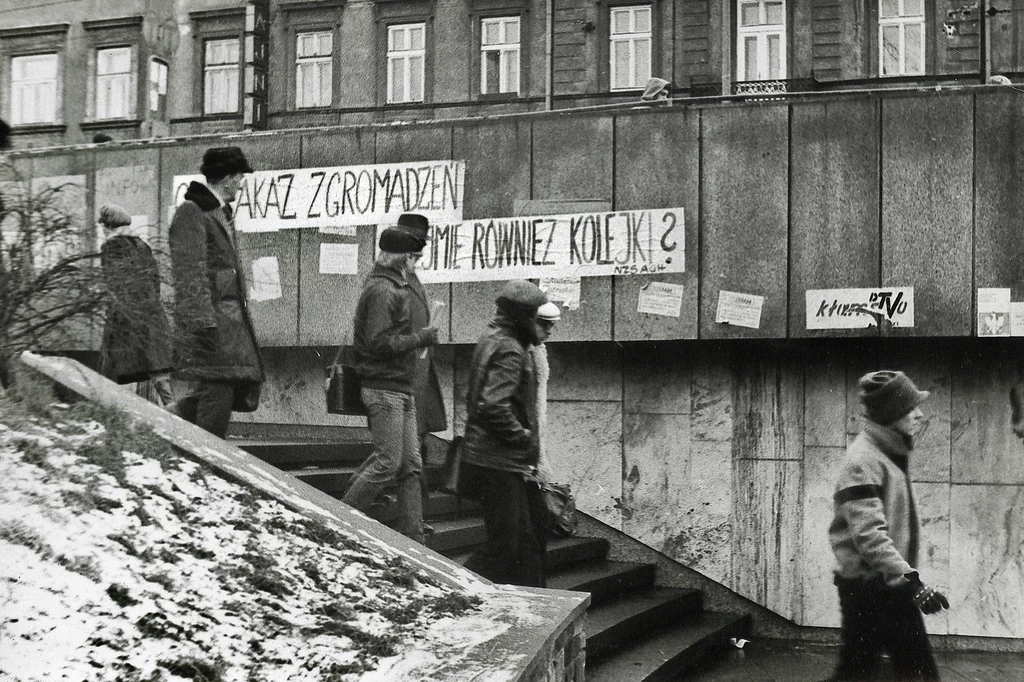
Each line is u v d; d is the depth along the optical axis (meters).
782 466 9.16
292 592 4.21
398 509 6.22
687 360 9.43
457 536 7.01
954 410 8.88
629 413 9.53
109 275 5.17
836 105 8.99
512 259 9.65
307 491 5.45
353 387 6.11
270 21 11.65
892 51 10.03
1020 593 8.68
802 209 9.02
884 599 5.96
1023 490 8.74
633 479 9.48
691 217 9.24
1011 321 8.59
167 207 10.59
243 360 5.92
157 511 4.39
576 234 9.50
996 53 9.57
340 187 10.20
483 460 5.75
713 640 7.97
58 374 5.23
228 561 4.23
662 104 9.59
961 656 8.57
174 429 5.32
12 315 4.96
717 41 10.62
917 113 8.83
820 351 9.14
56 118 11.93
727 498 9.26
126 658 3.33
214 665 3.47
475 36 11.29
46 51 12.02
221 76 11.70
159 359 5.52
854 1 10.15
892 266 8.83
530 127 9.68
